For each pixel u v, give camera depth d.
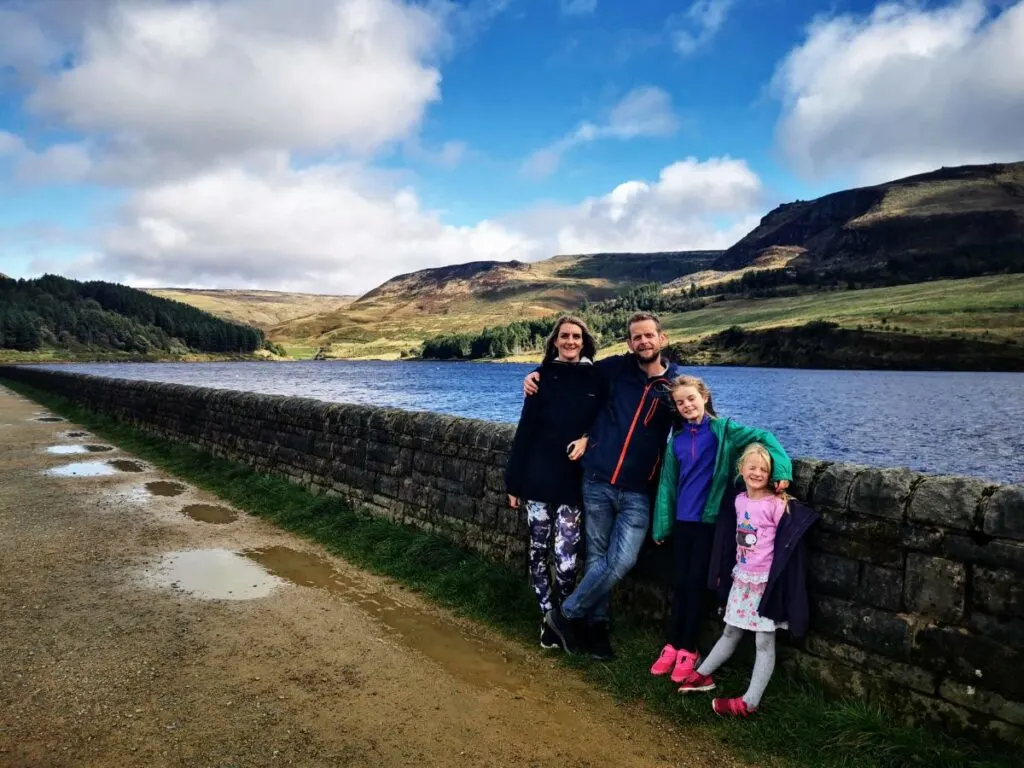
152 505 8.67
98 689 3.84
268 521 7.96
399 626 4.95
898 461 25.53
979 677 3.13
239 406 10.86
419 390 61.47
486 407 42.97
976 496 3.21
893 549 3.46
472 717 3.70
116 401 17.53
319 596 5.52
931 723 3.27
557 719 3.71
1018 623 3.03
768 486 3.79
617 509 4.35
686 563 4.09
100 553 6.53
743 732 3.50
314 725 3.54
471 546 6.15
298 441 9.16
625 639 4.56
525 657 4.50
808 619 3.62
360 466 7.85
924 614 3.33
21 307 192.12
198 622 4.89
